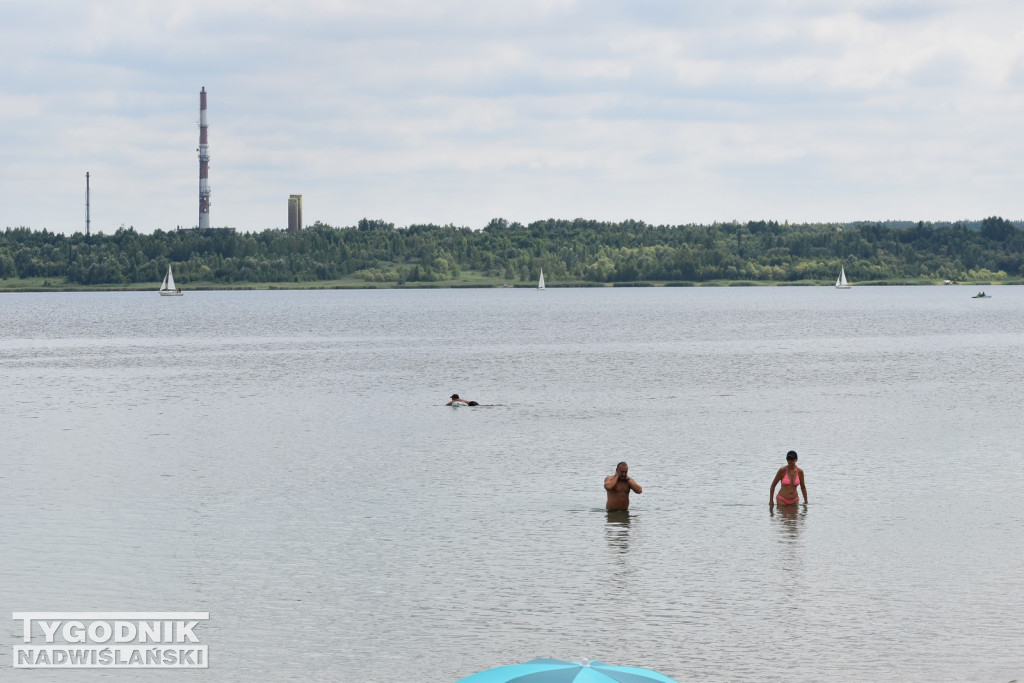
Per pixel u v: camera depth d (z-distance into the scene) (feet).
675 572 112.88
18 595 106.11
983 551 120.47
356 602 103.35
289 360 424.87
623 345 515.09
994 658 89.56
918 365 387.34
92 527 131.64
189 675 87.30
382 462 177.88
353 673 87.35
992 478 162.09
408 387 309.63
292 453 187.52
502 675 69.21
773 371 362.53
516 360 420.36
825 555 119.14
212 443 199.41
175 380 336.49
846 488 155.02
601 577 111.04
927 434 207.92
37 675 88.28
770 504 143.43
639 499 147.95
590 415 240.53
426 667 88.33
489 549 121.80
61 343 557.33
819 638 94.02
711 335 604.49
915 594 105.40
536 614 100.12
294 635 95.20
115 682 86.53
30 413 248.11
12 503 145.28
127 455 185.68
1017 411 244.83
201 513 139.13
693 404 262.06
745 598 104.37
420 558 117.91
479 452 188.14
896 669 87.51
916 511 139.95
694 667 88.02
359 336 609.83
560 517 137.18
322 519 135.95
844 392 290.35
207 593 106.32
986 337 575.38
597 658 89.71
